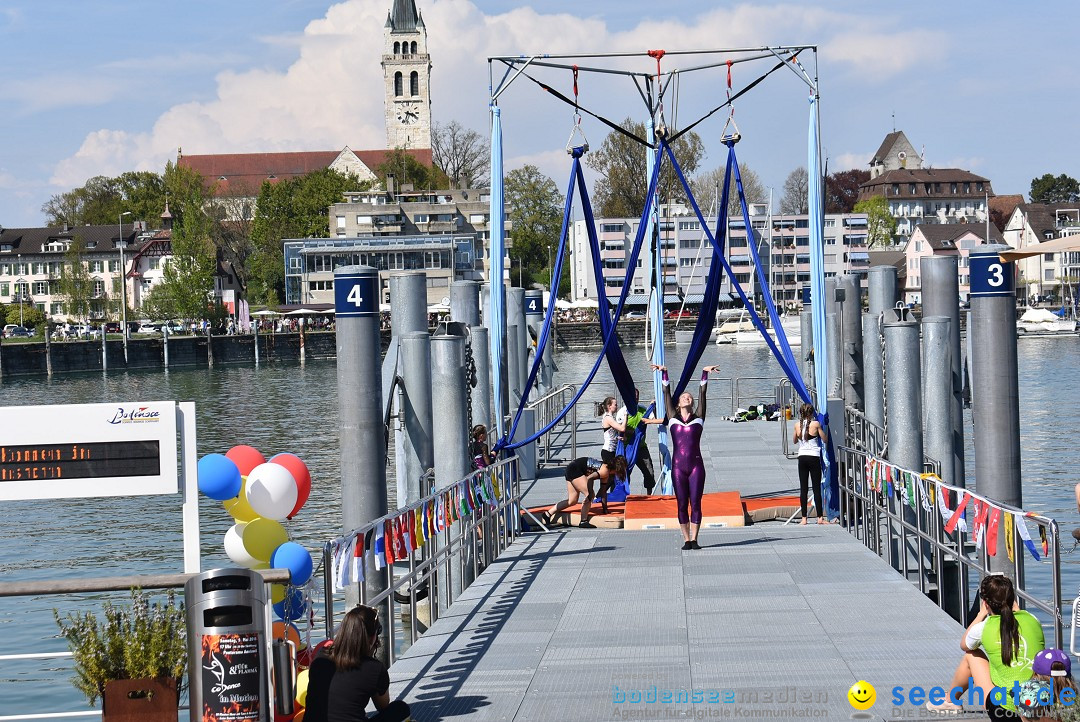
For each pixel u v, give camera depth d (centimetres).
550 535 1708
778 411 3372
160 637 834
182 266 11744
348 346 1266
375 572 1291
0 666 1722
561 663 1023
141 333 12275
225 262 15000
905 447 1627
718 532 1673
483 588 1341
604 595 1282
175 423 959
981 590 877
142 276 14925
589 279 13588
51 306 14925
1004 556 1370
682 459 1522
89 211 17488
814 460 1723
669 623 1148
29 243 15362
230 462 1036
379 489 1280
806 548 1515
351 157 18238
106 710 825
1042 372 7550
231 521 2870
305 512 2870
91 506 3106
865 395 2202
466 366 1539
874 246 16862
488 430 2075
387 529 1062
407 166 15650
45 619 1972
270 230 14650
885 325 1633
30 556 2552
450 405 1490
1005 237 16288
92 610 2002
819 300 1814
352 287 1256
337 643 799
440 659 1049
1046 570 1984
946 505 1235
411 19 19450
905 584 1288
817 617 1152
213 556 2514
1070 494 2936
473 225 14100
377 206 13825
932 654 1012
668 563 1445
